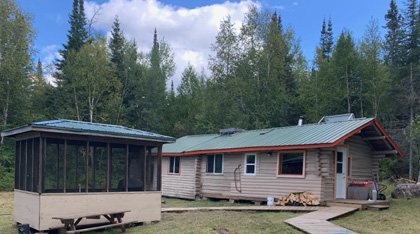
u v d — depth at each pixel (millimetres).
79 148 9586
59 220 8484
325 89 25250
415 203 13078
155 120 31938
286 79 30609
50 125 8664
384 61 30672
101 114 28469
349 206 11766
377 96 24594
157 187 10820
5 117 24391
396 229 8812
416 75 26625
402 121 25984
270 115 26984
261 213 11500
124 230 9094
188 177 18688
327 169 12461
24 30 25406
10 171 23781
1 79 24156
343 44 24938
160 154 11023
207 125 29000
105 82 28125
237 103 27828
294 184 13477
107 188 9648
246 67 28594
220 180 16906
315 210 11289
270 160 14562
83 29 32750
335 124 14531
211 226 8875
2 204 15148
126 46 33312
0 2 24172
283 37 32594
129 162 10406
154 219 10469
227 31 29672
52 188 8891
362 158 14984
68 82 29156
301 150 13398
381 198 13625
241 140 16984
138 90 31938
